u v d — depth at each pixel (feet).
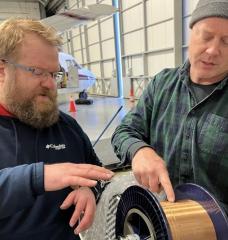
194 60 3.65
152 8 28.91
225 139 3.55
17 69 3.47
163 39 28.07
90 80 31.50
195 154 3.74
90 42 46.42
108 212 5.65
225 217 2.87
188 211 2.93
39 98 3.63
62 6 56.65
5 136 3.63
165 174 3.30
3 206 2.70
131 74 34.99
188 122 3.83
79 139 4.29
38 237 3.76
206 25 3.32
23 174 2.69
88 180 2.73
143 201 2.72
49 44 3.54
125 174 6.21
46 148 3.85
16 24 3.49
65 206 3.49
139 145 3.81
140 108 4.59
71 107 23.58
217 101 3.66
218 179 3.67
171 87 4.18
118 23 36.04
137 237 2.73
